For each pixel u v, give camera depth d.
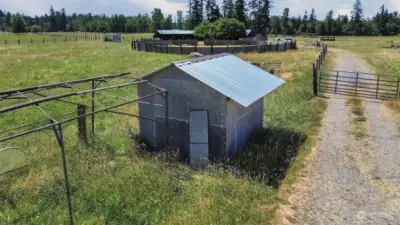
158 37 70.00
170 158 10.46
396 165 10.13
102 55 40.50
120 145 11.21
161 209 7.52
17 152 9.63
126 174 9.08
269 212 7.51
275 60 34.53
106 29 145.88
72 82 10.05
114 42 71.81
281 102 16.97
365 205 7.93
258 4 101.75
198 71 10.80
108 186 8.41
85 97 18.30
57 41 72.56
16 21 131.00
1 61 33.00
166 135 11.15
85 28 147.50
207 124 10.45
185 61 11.12
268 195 8.23
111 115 15.00
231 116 10.60
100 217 7.14
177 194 8.26
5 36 92.19
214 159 10.44
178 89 10.74
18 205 7.77
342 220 7.32
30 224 7.02
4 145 11.27
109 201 7.69
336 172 9.65
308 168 9.91
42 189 8.45
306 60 34.25
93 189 8.25
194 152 10.58
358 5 124.94
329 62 32.94
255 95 10.71
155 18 146.75
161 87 11.02
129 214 7.30
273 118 14.52
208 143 10.52
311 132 13.14
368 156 10.83
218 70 11.74
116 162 9.95
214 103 10.29
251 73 12.97
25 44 60.56
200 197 7.97
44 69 28.05
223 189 8.30
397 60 33.47
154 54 41.75
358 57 38.25
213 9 108.50
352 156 10.83
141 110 11.60
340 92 20.11
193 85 10.48
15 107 6.53
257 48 43.53
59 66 30.16
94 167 9.50
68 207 7.13
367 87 19.78
